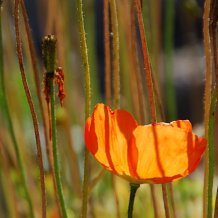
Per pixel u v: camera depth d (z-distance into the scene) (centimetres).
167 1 106
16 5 71
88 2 105
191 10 97
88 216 102
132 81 87
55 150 72
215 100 71
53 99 71
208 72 74
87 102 73
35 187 104
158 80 97
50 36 70
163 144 69
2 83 77
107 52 80
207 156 75
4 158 90
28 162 100
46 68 71
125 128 70
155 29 96
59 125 99
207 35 74
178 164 69
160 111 78
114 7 77
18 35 71
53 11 88
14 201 91
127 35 89
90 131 70
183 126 71
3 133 95
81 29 73
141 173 70
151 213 106
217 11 70
